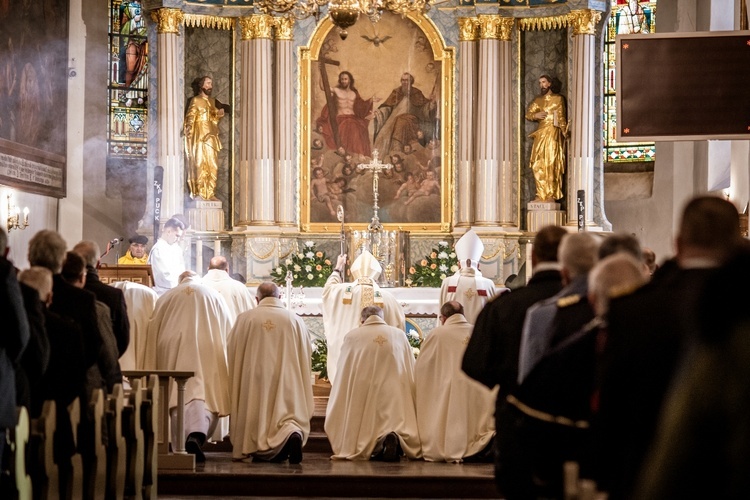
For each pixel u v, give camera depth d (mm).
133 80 23328
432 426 12273
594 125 21453
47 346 7324
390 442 12203
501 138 21578
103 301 9406
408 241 21422
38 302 7316
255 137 21516
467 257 18672
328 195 21969
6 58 18859
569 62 21391
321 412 14648
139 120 23266
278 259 21469
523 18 21688
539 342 6344
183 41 21594
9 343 6668
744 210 16750
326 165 22000
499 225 21516
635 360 4863
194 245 21438
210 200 21656
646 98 12961
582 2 21031
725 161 20109
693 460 3129
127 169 23000
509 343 7312
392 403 12320
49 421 7207
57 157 21297
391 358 12406
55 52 21219
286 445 12109
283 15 21547
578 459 5797
